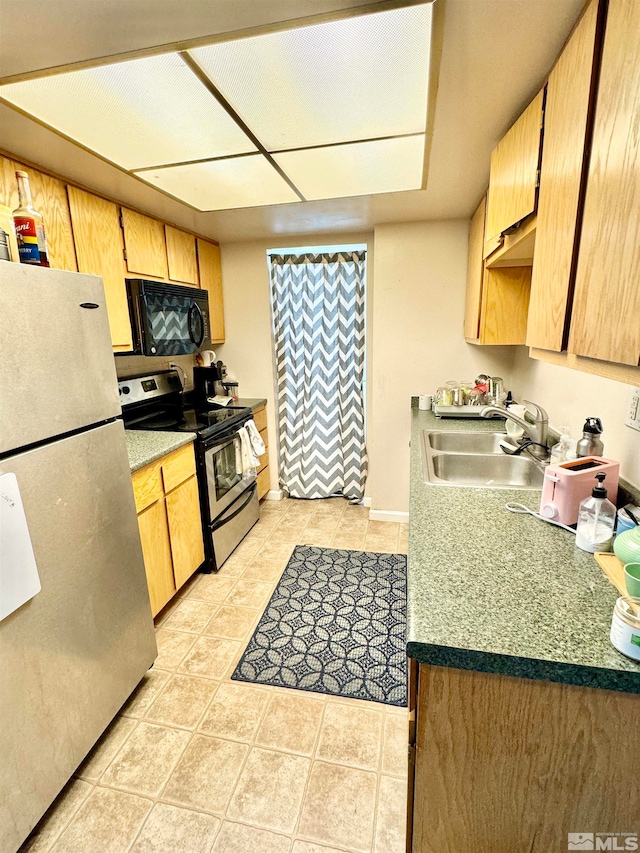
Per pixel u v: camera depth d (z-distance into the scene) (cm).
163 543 204
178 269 264
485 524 113
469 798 79
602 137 71
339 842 116
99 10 86
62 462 120
